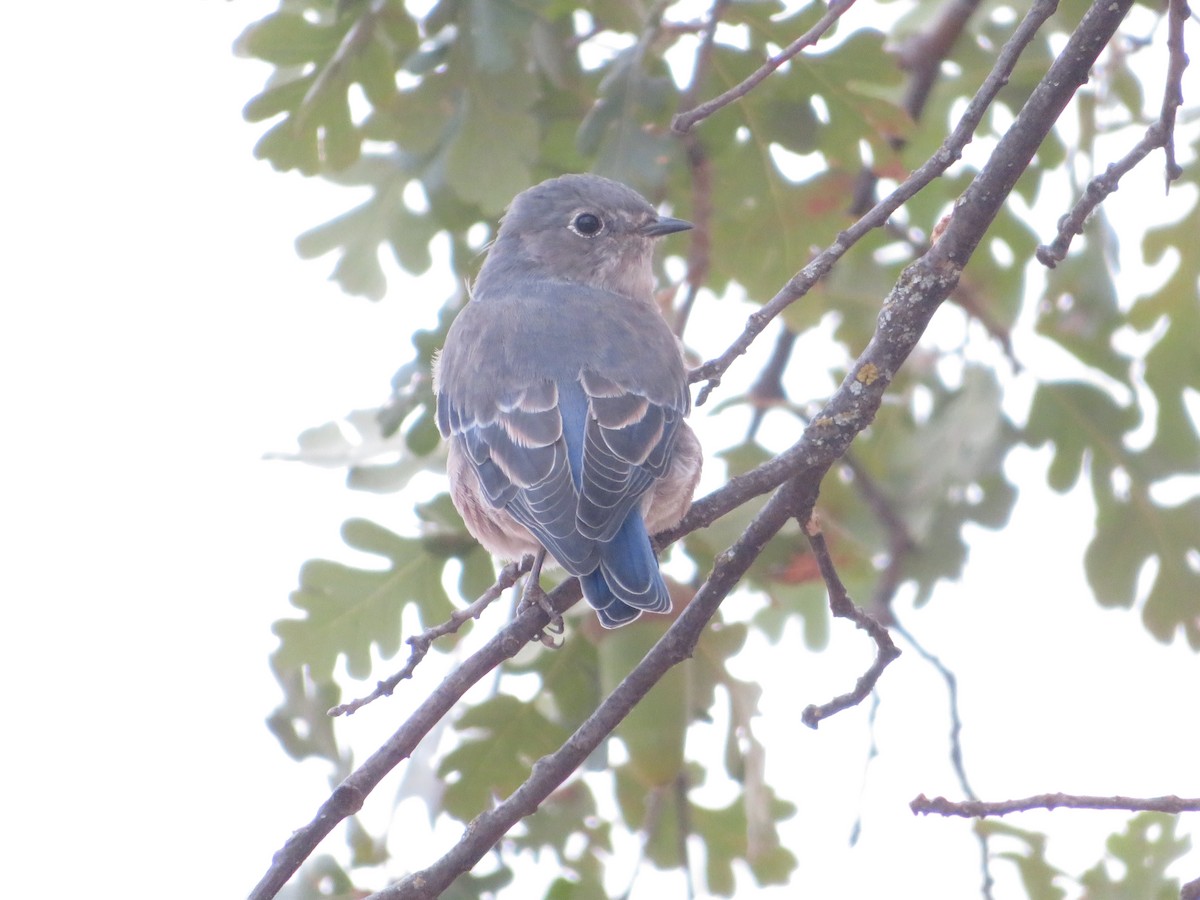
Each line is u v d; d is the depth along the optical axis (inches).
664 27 421.1
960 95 521.0
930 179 311.7
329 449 459.5
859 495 500.4
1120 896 421.4
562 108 451.8
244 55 424.2
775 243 450.9
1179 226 484.7
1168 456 492.4
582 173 475.5
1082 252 492.1
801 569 435.2
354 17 424.2
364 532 448.5
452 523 445.1
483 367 406.9
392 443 458.9
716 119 439.2
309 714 438.6
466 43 418.9
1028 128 304.8
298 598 445.1
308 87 427.8
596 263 443.2
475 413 400.5
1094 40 298.5
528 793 305.9
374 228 470.0
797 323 455.8
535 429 389.7
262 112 428.1
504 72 420.2
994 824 427.8
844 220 446.9
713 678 424.5
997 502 501.0
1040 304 497.4
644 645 406.9
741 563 314.5
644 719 401.4
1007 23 516.7
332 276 469.4
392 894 300.7
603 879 463.8
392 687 313.7
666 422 394.9
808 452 313.7
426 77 423.5
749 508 426.6
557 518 368.2
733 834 472.1
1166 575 489.1
